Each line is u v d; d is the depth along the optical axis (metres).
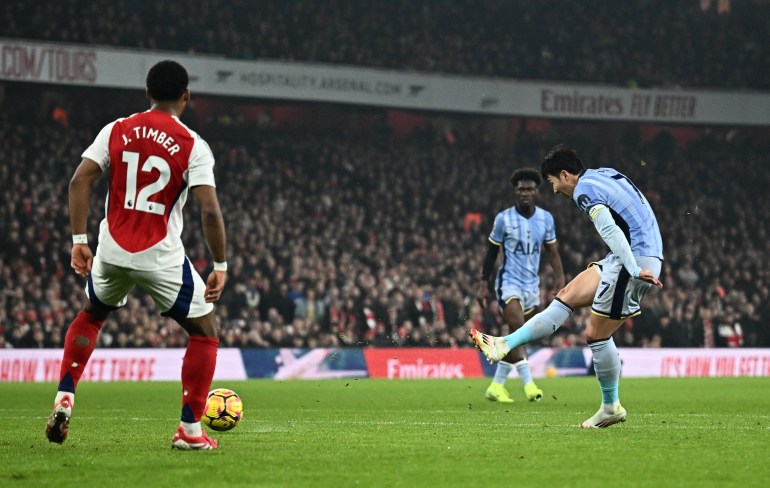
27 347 34.56
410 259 48.16
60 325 35.69
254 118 57.41
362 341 40.59
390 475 7.88
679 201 58.38
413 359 38.44
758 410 17.59
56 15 49.22
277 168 52.88
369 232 49.38
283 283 41.53
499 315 43.50
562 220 53.75
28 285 36.50
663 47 62.81
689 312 44.75
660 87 61.34
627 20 63.12
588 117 59.19
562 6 62.38
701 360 40.81
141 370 34.53
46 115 52.88
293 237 48.06
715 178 60.28
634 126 63.03
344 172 54.62
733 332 44.88
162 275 9.37
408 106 56.16
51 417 9.41
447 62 58.69
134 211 9.36
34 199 43.66
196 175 9.41
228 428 11.85
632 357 39.72
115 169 9.42
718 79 62.75
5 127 47.97
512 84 58.16
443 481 7.56
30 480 7.60
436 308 42.56
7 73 46.50
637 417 15.16
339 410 17.58
